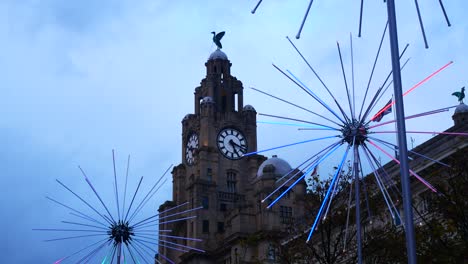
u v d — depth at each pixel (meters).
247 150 153.12
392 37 33.25
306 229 72.00
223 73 163.62
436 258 51.75
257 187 127.69
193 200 142.50
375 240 62.53
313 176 69.56
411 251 30.33
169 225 150.62
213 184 144.88
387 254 61.75
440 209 54.31
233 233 125.88
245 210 126.88
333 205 66.75
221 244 132.00
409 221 30.77
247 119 156.25
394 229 62.81
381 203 65.31
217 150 149.75
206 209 141.75
